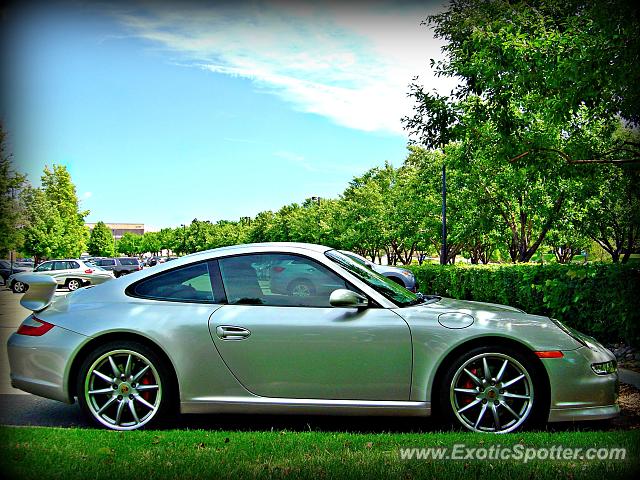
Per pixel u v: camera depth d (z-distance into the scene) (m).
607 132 9.17
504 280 11.90
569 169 9.17
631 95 7.06
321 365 4.40
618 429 4.52
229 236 89.25
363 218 36.88
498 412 4.37
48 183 59.25
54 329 4.61
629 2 6.29
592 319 8.12
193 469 3.43
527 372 4.32
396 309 4.49
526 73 7.77
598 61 6.77
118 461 3.57
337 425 4.75
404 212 31.67
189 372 4.46
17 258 51.44
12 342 4.71
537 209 20.70
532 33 8.20
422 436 4.12
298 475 3.32
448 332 4.36
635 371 6.45
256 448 3.83
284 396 4.43
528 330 4.38
